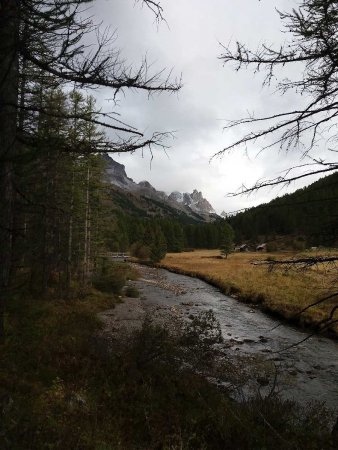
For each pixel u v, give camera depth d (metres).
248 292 29.64
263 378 11.25
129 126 5.30
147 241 77.50
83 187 23.27
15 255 5.48
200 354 10.40
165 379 8.67
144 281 38.66
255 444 5.87
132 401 7.44
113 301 22.53
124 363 8.97
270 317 22.27
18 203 5.71
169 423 6.68
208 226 109.50
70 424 5.79
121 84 5.02
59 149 5.26
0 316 5.89
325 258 5.73
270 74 5.06
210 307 25.27
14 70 5.03
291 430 6.43
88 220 26.30
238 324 20.14
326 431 6.87
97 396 7.33
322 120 5.11
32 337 9.63
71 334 11.58
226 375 11.04
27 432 4.83
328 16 4.48
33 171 5.17
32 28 4.77
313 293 25.34
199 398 7.89
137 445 5.83
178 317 20.47
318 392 10.86
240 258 64.81
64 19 4.43
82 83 5.11
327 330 17.78
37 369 7.95
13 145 5.08
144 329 10.00
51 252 13.45
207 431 6.52
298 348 15.65
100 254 32.41
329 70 5.02
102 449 5.18
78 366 8.70
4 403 5.51
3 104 4.87
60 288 19.48
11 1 4.37
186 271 50.50
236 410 7.15
